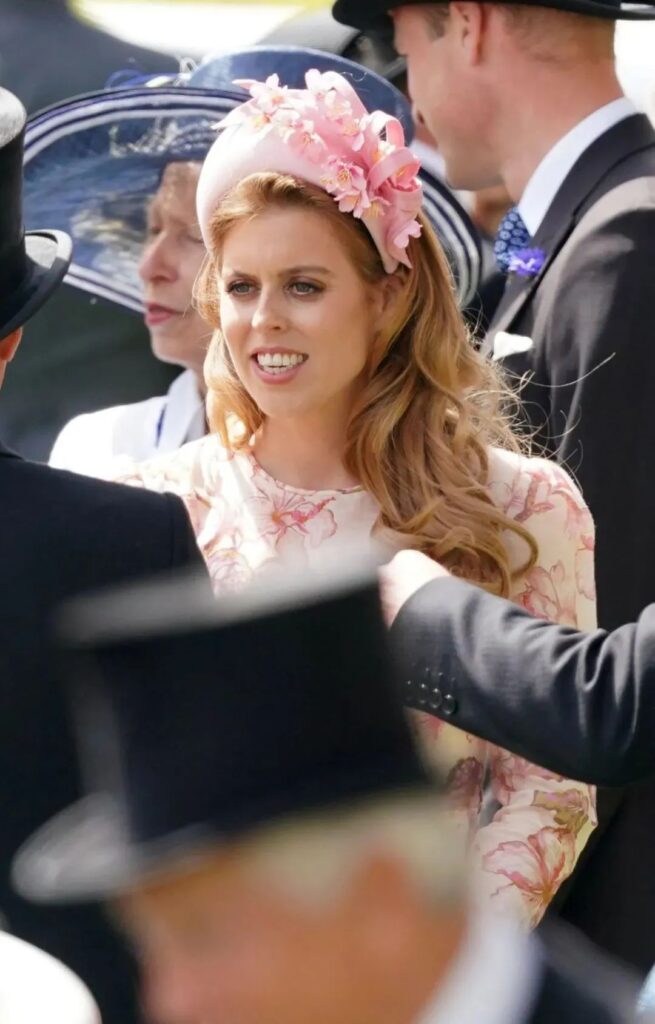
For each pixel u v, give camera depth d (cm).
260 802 446
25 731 748
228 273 920
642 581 1074
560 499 962
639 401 1077
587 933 1053
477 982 457
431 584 788
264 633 459
